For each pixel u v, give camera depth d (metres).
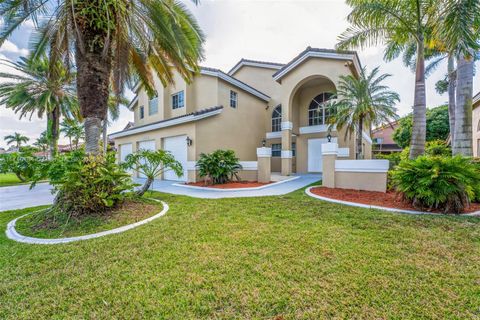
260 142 20.08
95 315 2.61
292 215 6.21
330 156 10.48
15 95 17.67
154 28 8.52
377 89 12.70
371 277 3.18
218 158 12.80
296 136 19.30
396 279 3.13
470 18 6.73
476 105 17.89
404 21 8.82
